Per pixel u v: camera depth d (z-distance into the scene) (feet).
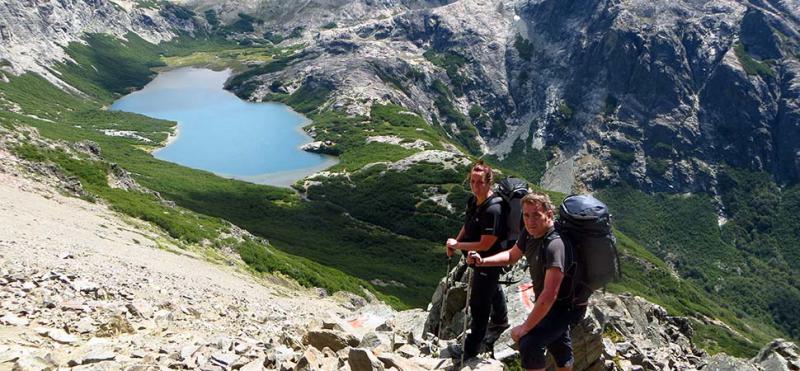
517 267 58.03
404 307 288.10
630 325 68.08
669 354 64.13
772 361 60.70
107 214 197.77
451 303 54.39
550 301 28.25
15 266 69.21
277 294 167.84
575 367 45.42
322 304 180.55
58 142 282.77
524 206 29.22
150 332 51.90
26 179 199.41
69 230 140.05
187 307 76.43
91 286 65.87
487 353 41.55
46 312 50.39
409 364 35.96
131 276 95.86
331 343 41.27
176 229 212.23
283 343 43.39
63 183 212.23
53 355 35.60
